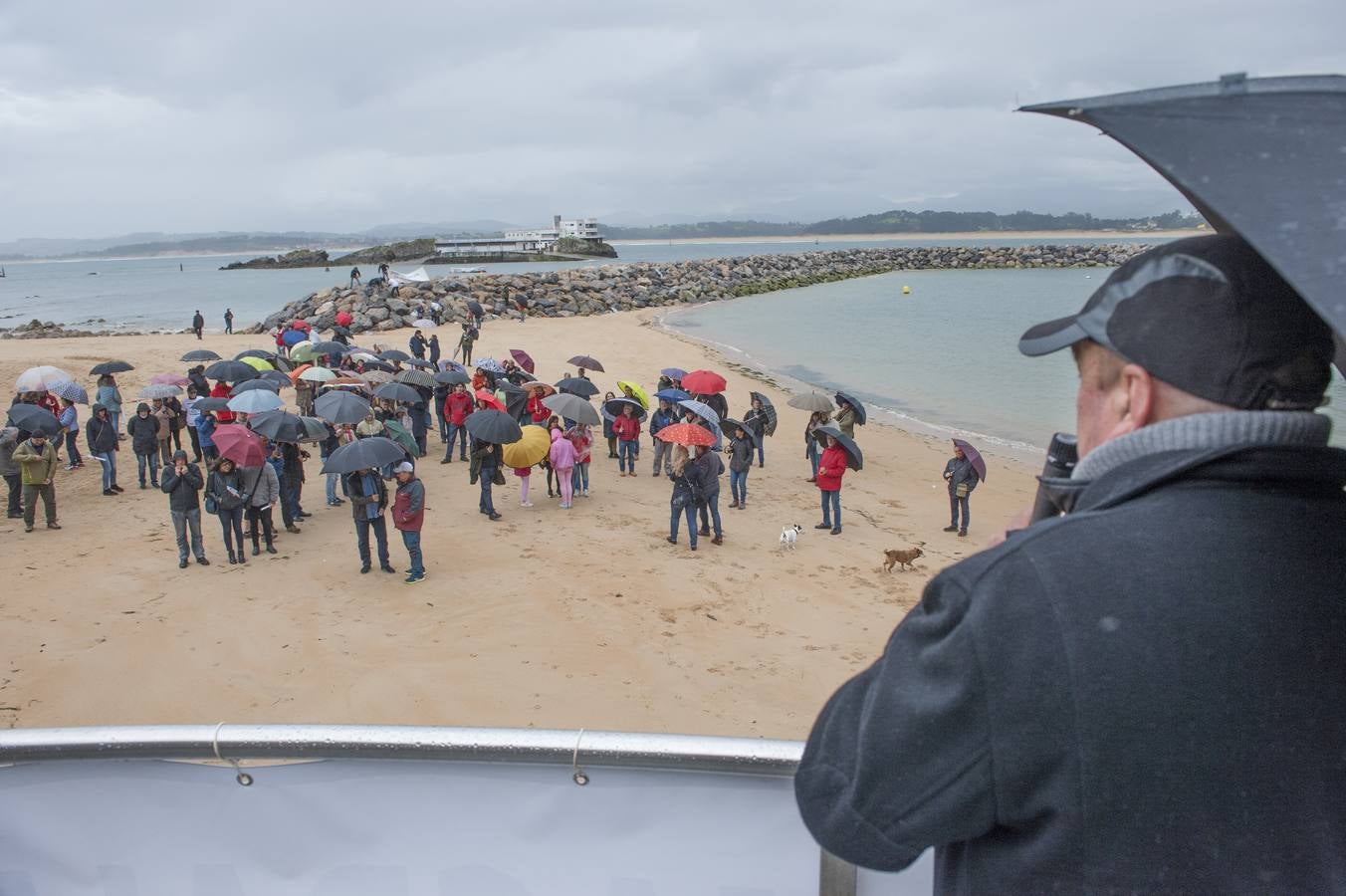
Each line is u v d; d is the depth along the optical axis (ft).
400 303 167.73
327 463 42.24
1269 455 3.57
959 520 57.88
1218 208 3.11
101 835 6.32
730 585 43.96
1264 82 3.47
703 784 5.90
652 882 6.06
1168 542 3.57
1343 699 3.50
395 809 6.15
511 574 44.42
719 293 253.44
